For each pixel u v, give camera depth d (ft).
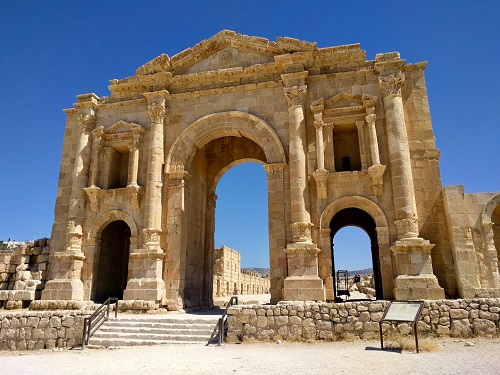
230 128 77.41
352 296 123.54
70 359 43.78
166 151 78.84
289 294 62.95
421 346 42.65
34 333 55.67
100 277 80.84
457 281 61.52
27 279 78.13
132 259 72.69
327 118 72.43
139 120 82.38
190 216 79.82
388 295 62.54
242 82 79.51
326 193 68.39
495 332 49.26
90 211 78.95
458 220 62.49
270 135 74.38
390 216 65.98
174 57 82.79
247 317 52.95
